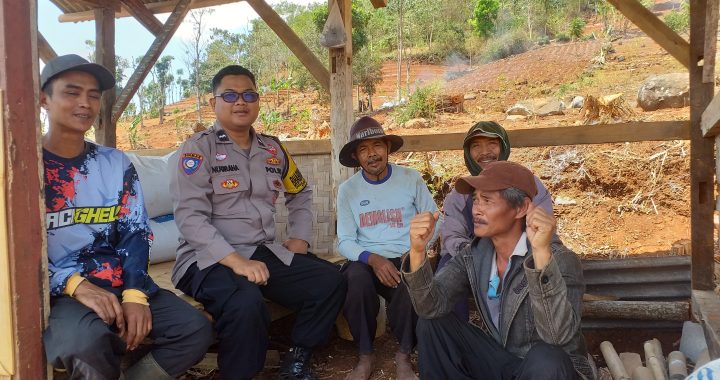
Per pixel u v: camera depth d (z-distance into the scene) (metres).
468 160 3.40
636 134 3.67
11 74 1.79
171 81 42.88
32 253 1.91
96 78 2.38
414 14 35.94
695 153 3.38
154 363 2.44
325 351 3.44
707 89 3.35
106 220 2.44
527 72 20.80
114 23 5.06
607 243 5.47
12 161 1.81
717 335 2.61
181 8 4.92
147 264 2.52
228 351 2.64
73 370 2.06
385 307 3.77
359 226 3.38
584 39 27.09
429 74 29.23
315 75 4.14
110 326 2.29
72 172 2.38
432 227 2.08
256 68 35.06
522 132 3.88
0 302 1.82
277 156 3.21
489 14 34.03
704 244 3.39
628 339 3.59
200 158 2.89
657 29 3.68
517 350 2.13
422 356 2.25
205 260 2.76
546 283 1.86
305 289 2.93
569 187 6.42
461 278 2.34
